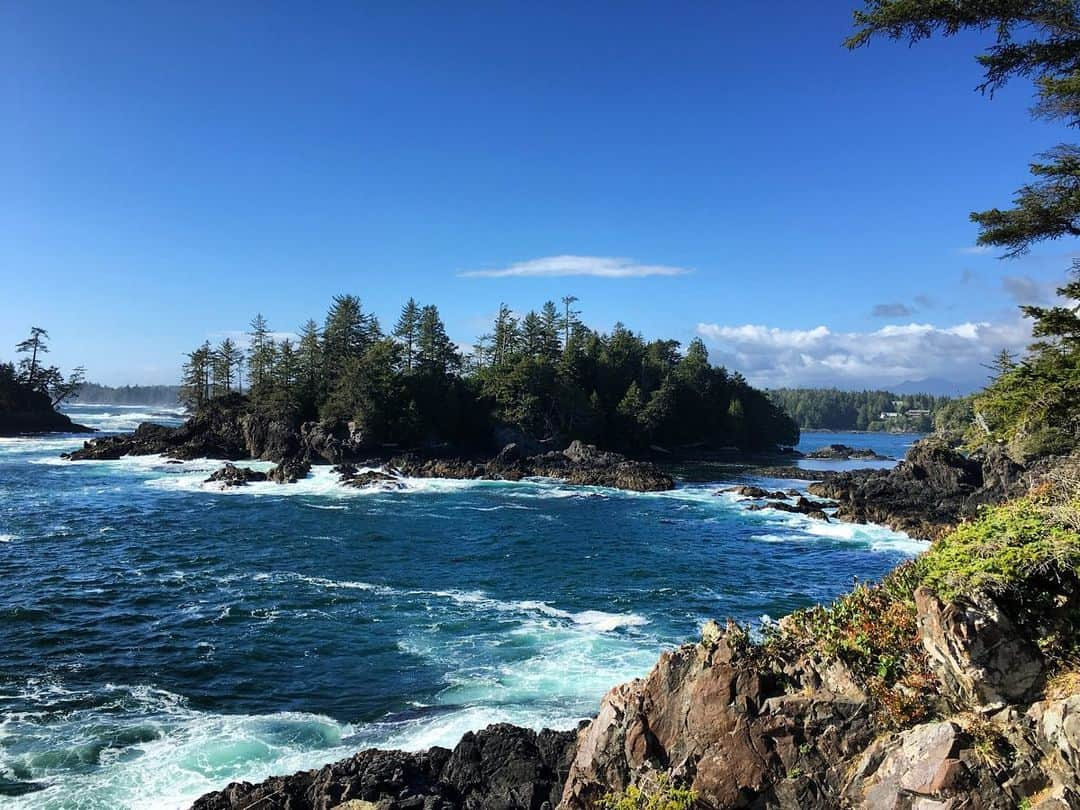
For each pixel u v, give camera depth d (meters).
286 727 18.91
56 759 16.97
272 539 43.94
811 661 11.43
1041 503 12.70
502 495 68.00
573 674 22.45
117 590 31.34
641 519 55.44
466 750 15.71
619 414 119.12
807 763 10.45
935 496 62.81
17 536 41.97
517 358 115.62
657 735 11.87
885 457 129.75
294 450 87.56
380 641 25.58
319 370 105.88
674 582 35.22
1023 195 15.05
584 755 12.62
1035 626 10.09
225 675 22.42
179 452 87.56
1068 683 9.30
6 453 88.88
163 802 15.30
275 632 26.39
